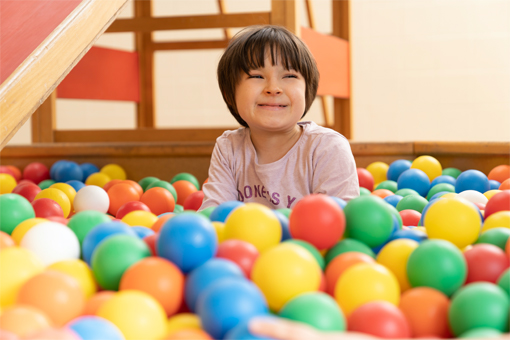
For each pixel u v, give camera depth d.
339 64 2.60
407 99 4.11
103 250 0.72
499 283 0.67
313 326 0.53
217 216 0.94
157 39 4.37
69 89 2.59
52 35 0.96
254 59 1.31
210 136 2.51
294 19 1.91
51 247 0.80
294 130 1.42
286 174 1.38
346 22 2.74
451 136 4.05
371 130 4.18
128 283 0.65
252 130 1.41
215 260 0.67
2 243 0.78
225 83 1.45
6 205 1.02
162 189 1.47
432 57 4.05
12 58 0.92
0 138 0.83
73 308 0.61
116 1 1.16
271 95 1.31
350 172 1.30
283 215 0.91
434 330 0.61
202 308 0.56
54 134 2.58
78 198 1.38
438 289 0.70
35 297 0.59
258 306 0.55
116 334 0.53
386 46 4.12
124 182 1.62
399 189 1.68
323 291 0.70
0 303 0.64
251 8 4.25
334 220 0.79
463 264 0.71
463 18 3.98
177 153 2.12
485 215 1.06
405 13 4.07
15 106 0.86
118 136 2.61
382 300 0.63
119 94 2.87
